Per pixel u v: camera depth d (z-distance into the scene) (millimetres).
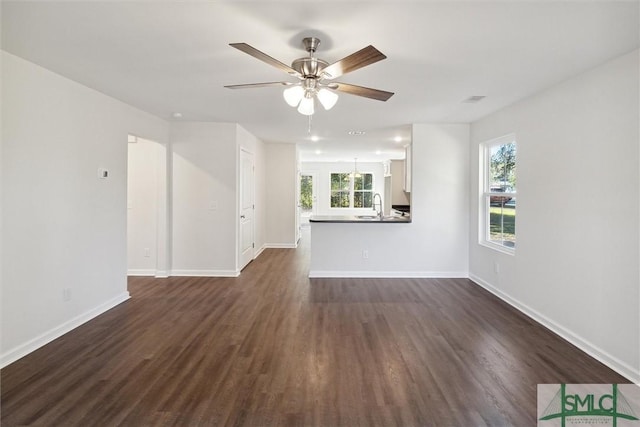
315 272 5180
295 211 7617
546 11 1875
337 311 3693
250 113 4363
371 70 2771
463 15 1929
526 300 3605
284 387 2256
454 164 5012
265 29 2109
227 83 3143
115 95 3598
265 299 4102
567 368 2502
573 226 2891
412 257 5145
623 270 2406
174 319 3447
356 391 2215
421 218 5090
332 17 1965
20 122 2635
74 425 1884
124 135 3955
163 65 2717
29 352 2717
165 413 1989
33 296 2773
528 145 3518
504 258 4062
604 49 2326
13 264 2604
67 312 3141
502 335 3076
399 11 1892
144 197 5172
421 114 4324
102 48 2410
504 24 2023
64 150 3074
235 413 1993
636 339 2318
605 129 2549
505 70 2746
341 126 5141
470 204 5023
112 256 3789
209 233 5121
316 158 10336
